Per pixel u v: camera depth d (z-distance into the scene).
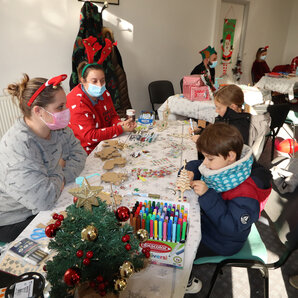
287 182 1.24
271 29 6.41
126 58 4.03
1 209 1.18
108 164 1.40
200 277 1.68
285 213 1.21
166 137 1.85
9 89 1.11
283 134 4.03
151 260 0.82
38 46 3.15
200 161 1.39
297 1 6.59
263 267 1.18
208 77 3.12
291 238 1.12
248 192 1.06
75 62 3.09
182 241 0.84
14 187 1.06
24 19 2.97
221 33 5.29
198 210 1.06
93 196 0.71
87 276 0.62
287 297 1.56
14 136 1.09
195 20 4.66
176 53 4.64
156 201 0.97
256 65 5.77
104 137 1.86
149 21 4.05
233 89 1.81
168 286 0.76
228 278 1.67
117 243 0.63
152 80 4.52
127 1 3.70
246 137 1.78
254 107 3.35
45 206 1.07
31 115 1.11
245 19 5.63
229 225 1.03
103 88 1.92
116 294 0.68
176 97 3.12
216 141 1.02
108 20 3.63
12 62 3.04
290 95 4.66
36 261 0.81
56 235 0.66
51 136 1.25
